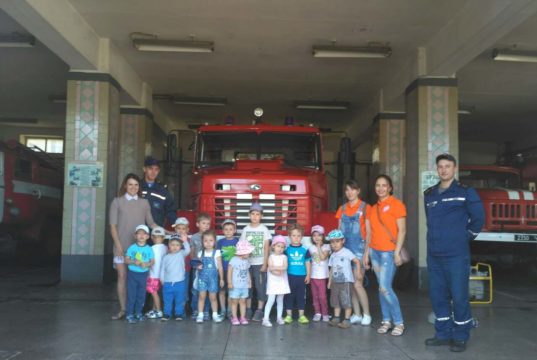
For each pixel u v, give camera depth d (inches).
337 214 240.7
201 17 313.9
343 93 491.8
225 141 307.9
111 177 357.4
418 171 348.8
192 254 238.4
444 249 191.6
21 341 196.2
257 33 339.3
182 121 626.2
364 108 550.0
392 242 214.2
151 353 181.0
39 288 325.1
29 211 408.8
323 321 236.4
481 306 287.1
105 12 307.4
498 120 610.2
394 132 472.1
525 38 340.2
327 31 333.7
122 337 202.5
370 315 253.1
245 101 526.3
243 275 226.4
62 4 284.2
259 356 179.0
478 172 433.7
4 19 320.2
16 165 393.7
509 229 350.6
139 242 228.8
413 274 349.4
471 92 485.7
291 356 179.6
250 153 306.0
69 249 344.2
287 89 479.5
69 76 348.5
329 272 235.1
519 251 385.1
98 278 343.0
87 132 348.2
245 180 259.1
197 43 351.3
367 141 600.1
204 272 227.9
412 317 250.4
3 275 391.5
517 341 205.6
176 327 220.8
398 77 414.9
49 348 186.5
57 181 460.4
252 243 232.1
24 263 463.5
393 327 222.7
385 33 333.7
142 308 234.7
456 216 192.1
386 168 470.3
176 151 319.3
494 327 232.4
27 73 442.9
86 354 179.2
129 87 413.4
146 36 345.7
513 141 723.4
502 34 271.9
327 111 565.3
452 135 350.3
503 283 389.4
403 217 214.2
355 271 227.5
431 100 352.2
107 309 259.8
